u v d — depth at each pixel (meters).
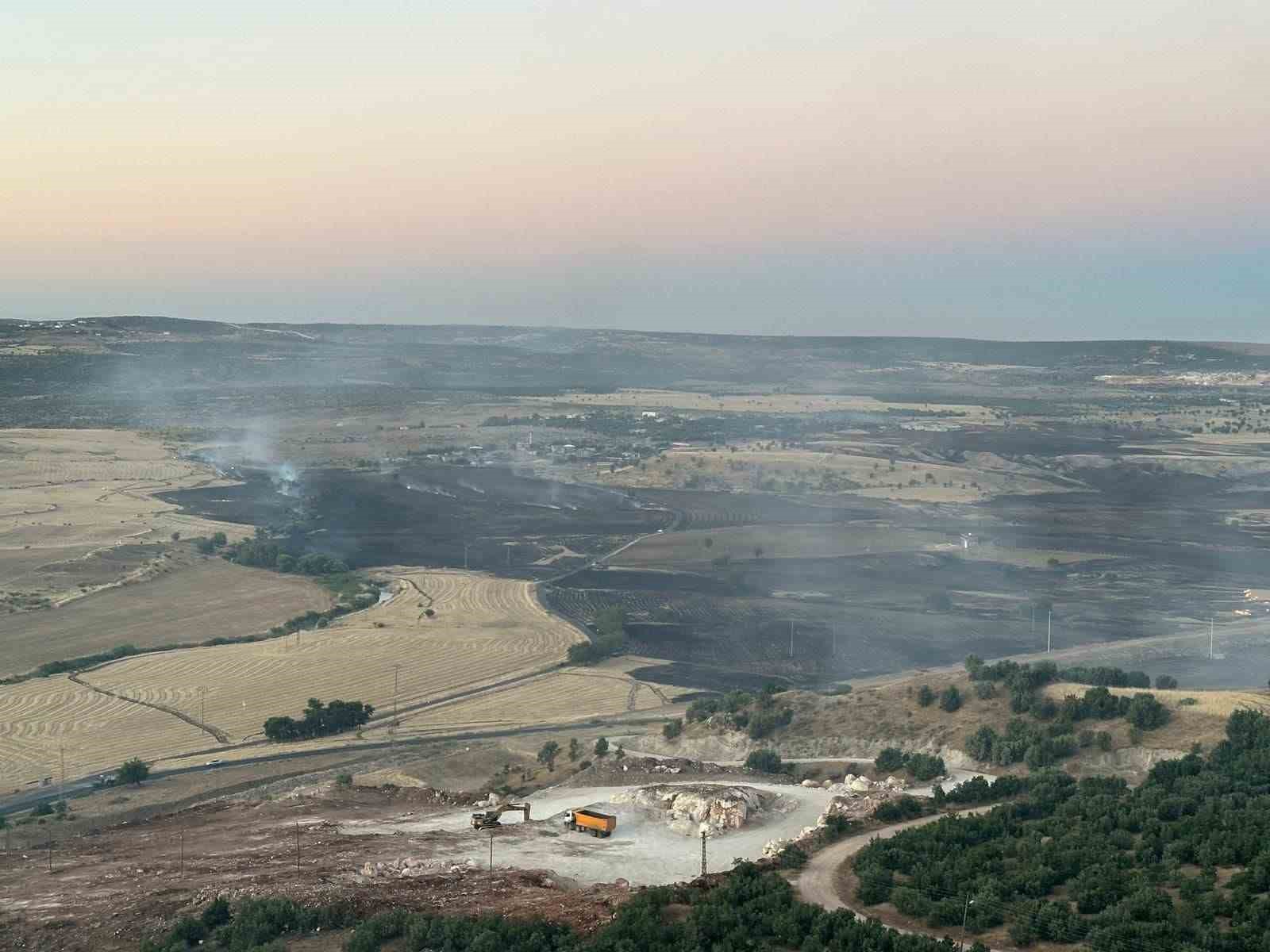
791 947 101.75
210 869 133.75
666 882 131.50
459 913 113.00
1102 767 157.88
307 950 107.69
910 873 118.44
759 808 156.00
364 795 176.50
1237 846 113.25
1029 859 116.75
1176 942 95.50
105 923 115.19
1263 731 151.75
